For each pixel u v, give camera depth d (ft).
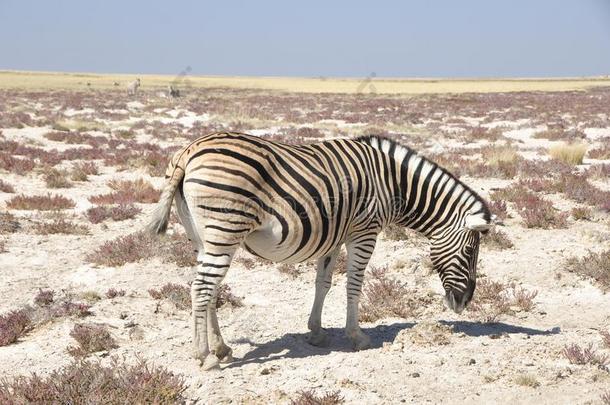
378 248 42.47
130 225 47.55
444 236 27.37
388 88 332.80
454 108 173.78
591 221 49.34
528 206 51.85
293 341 28.17
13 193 58.03
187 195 22.79
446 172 27.25
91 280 35.68
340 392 22.43
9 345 27.43
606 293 35.24
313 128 114.62
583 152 78.28
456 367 24.58
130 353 26.37
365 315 31.58
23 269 37.06
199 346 24.16
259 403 21.70
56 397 21.29
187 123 127.95
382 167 26.43
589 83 437.99
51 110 150.30
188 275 36.63
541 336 28.48
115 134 103.96
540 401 21.67
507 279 37.22
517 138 108.47
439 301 34.04
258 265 38.99
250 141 23.18
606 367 24.71
